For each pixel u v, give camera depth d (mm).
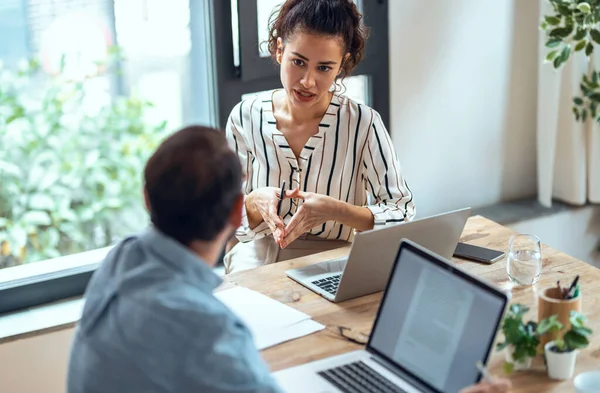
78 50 3584
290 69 2188
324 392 1535
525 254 1990
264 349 1716
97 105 3686
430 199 3322
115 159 3766
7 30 3465
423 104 3186
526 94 3389
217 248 1353
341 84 2504
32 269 2889
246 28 2820
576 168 3344
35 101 3609
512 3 3242
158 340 1223
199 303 1235
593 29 2859
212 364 1206
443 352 1523
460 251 2166
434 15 3105
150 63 3592
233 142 2422
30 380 2490
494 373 1615
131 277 1271
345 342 1738
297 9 2154
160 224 1300
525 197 3523
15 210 3588
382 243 1884
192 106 3576
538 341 1596
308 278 2045
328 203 2182
